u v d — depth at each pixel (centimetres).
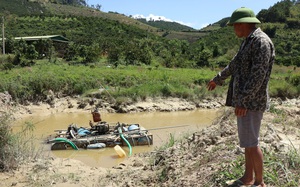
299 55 5656
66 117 1841
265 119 905
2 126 802
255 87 386
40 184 738
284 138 709
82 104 2041
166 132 1506
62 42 4481
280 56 5684
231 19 420
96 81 2300
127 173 800
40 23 6800
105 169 902
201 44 5556
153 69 3306
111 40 5125
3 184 728
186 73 3030
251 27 414
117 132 1284
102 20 7425
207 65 4422
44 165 860
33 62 3219
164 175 693
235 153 618
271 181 472
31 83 2047
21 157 877
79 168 890
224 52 5603
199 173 577
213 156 643
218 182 506
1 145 798
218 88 2425
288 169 505
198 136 868
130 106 2064
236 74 420
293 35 6775
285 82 2548
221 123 932
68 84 2175
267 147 607
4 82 1989
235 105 418
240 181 468
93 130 1309
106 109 2023
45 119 1775
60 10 12138
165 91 2288
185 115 1989
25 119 1744
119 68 3200
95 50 3797
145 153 1100
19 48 3419
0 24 6469
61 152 1143
